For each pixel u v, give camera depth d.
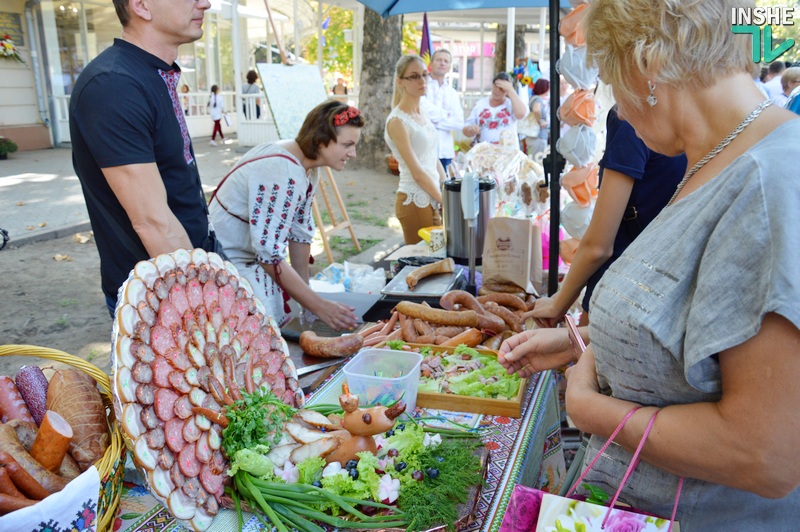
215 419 1.35
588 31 1.05
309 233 3.13
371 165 12.80
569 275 2.21
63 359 1.34
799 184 0.82
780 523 1.04
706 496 1.08
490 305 2.43
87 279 6.01
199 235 2.18
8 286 5.77
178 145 2.03
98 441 1.25
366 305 2.73
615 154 1.99
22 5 13.69
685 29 0.91
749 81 0.97
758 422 0.83
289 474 1.35
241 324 1.56
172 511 1.22
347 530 1.25
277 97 5.77
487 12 12.37
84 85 1.80
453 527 1.23
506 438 1.63
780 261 0.80
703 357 0.87
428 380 1.88
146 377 1.26
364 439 1.39
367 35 12.27
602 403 1.08
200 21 1.99
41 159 12.76
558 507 1.04
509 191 3.92
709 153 0.97
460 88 34.25
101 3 14.68
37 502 1.06
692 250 0.94
